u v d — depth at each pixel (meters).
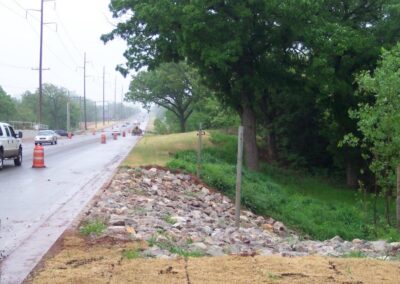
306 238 16.98
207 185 21.08
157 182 19.77
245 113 29.88
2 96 122.44
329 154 36.53
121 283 5.81
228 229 12.09
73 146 45.75
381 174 18.52
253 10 25.14
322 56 25.16
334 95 28.73
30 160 29.22
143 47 32.19
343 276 6.31
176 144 39.47
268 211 20.11
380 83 15.64
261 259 7.03
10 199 14.12
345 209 22.17
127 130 125.44
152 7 26.62
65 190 16.02
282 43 26.92
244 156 33.44
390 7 26.70
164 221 11.62
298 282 6.00
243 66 27.98
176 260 6.91
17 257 7.26
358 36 26.20
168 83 74.50
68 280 5.92
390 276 6.38
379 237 16.30
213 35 24.92
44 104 147.88
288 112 36.12
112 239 8.30
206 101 62.47
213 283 5.86
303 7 24.17
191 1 24.39
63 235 8.60
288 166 36.97
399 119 15.36
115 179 18.45
